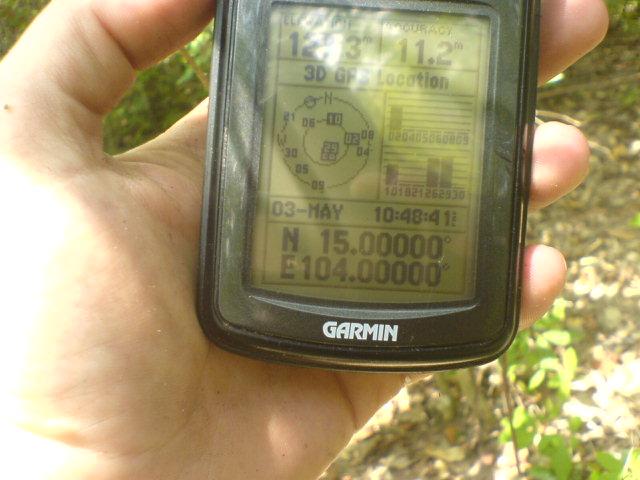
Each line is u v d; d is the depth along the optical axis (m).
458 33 0.16
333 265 0.16
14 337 0.13
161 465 0.14
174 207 0.16
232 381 0.16
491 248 0.16
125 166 0.16
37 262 0.14
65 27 0.15
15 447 0.14
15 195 0.14
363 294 0.16
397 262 0.16
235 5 0.16
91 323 0.14
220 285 0.15
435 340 0.16
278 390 0.16
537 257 0.17
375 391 0.17
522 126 0.16
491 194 0.16
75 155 0.15
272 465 0.15
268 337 0.15
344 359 0.15
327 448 0.16
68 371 0.13
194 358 0.15
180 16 0.16
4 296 0.14
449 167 0.16
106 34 0.15
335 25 0.16
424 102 0.16
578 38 0.17
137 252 0.14
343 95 0.16
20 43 0.15
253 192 0.16
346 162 0.16
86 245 0.14
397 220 0.16
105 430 0.14
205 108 0.18
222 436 0.15
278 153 0.16
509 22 0.16
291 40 0.16
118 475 0.14
